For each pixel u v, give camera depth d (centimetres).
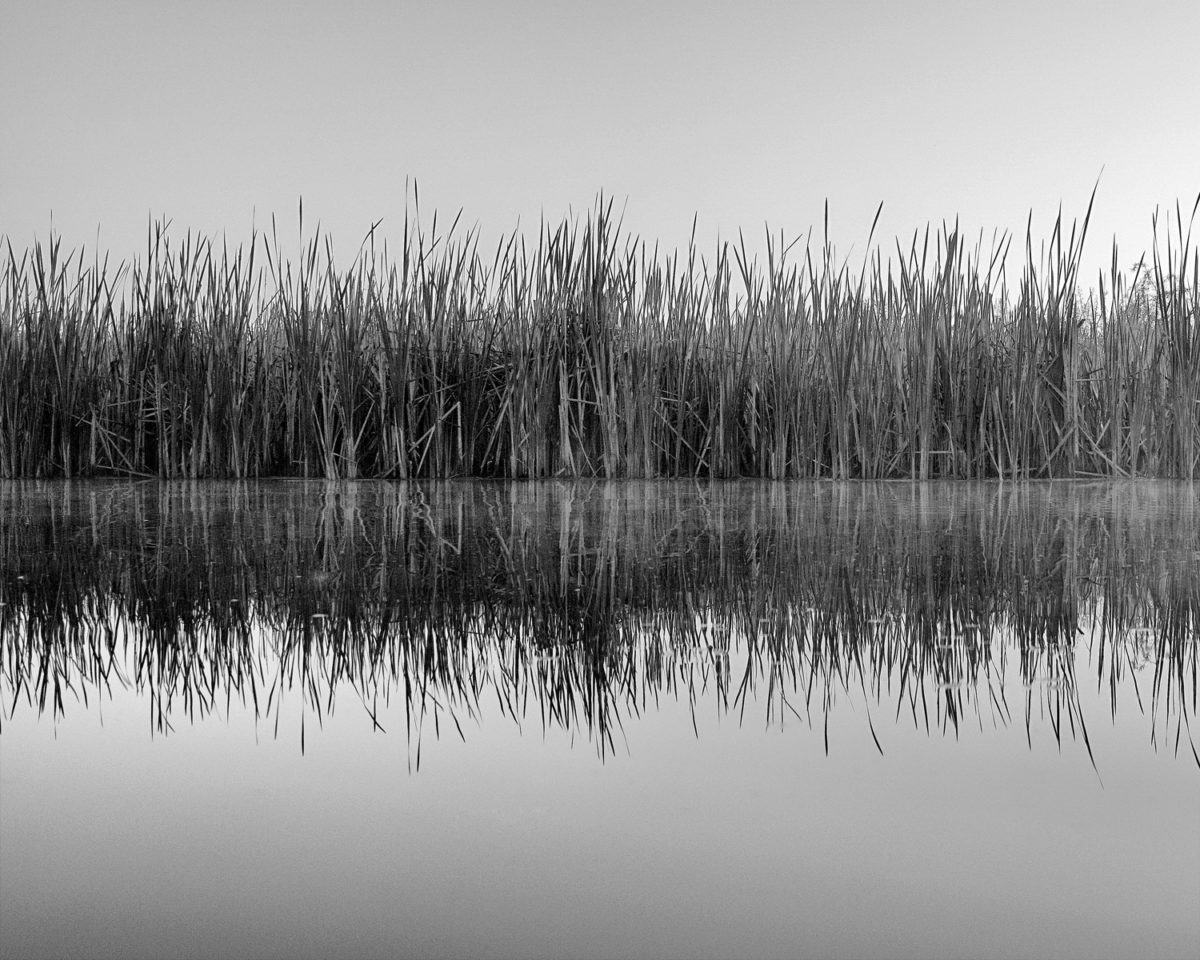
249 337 530
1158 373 495
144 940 84
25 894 93
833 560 259
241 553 273
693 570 246
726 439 516
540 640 182
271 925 86
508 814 109
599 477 526
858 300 481
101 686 157
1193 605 205
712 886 94
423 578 238
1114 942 83
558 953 82
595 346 506
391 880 95
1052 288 501
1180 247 482
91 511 368
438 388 518
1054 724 137
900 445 515
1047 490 441
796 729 136
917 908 90
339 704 148
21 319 529
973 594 217
